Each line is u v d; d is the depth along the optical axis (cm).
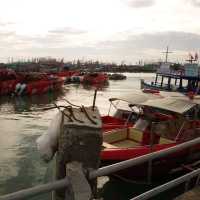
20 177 1203
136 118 1593
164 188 373
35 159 1405
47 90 4169
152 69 17625
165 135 1290
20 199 235
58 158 293
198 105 1327
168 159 1167
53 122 328
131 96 1627
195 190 575
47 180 1171
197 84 3441
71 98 3969
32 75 4097
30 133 1919
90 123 290
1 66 7738
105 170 290
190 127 1362
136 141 1374
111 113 2944
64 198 279
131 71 17488
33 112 2728
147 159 339
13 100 3497
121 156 1090
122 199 1075
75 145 281
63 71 7294
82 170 275
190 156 1259
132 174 1116
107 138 1319
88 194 260
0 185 1130
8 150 1541
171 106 1276
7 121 2294
